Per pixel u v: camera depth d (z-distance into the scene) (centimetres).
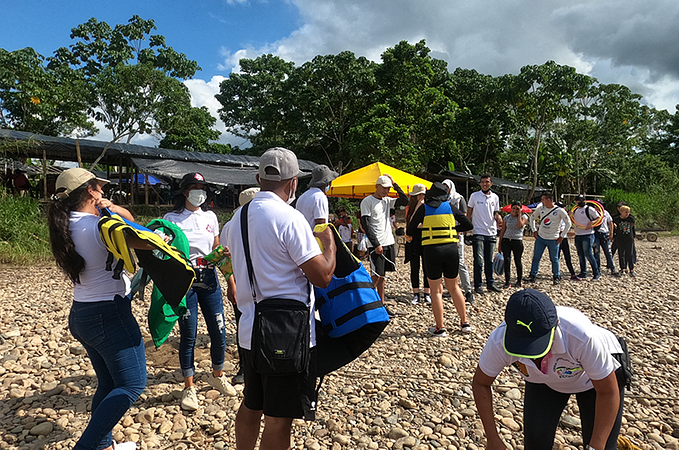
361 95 3144
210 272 362
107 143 2159
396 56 3061
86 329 238
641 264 1197
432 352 471
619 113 3709
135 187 2389
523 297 189
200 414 338
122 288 246
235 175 2144
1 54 2416
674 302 705
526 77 2666
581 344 194
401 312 634
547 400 233
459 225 542
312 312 209
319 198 396
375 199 605
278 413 196
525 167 3350
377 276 611
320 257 199
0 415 337
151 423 325
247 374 216
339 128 3073
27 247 1084
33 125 2567
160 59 3241
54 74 2723
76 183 237
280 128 3334
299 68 3138
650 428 318
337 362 231
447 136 3089
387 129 2614
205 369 422
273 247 197
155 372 416
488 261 775
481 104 3020
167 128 2547
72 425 322
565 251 930
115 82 2445
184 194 363
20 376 405
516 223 818
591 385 219
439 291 517
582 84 2631
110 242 222
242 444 228
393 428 317
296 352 187
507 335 191
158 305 312
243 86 3606
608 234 984
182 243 327
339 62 3030
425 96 2967
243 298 207
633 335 529
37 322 576
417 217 521
